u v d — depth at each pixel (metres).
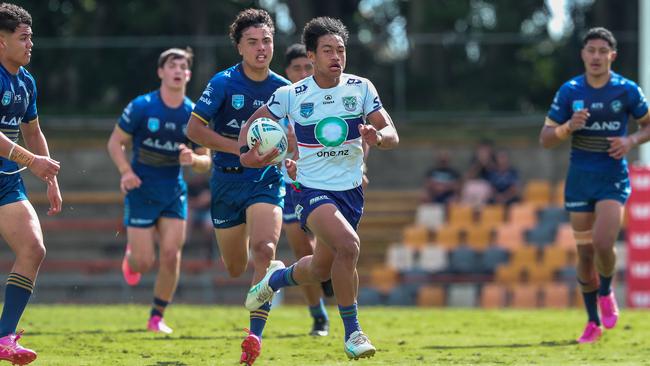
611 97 33.00
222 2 96.19
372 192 80.06
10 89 25.47
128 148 75.62
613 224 32.41
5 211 25.20
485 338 33.94
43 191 81.25
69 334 34.34
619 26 96.44
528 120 84.38
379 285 66.81
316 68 24.62
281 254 72.38
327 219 23.83
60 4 97.62
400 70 86.00
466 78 95.50
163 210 36.88
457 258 67.69
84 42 84.12
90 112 84.19
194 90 80.50
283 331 35.47
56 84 85.25
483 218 72.81
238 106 29.08
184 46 82.25
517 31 103.75
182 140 36.84
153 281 69.06
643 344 32.12
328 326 34.78
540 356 28.97
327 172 24.55
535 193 75.38
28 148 27.59
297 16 97.00
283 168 32.97
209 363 26.83
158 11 95.44
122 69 84.44
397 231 75.62
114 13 97.19
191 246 72.44
